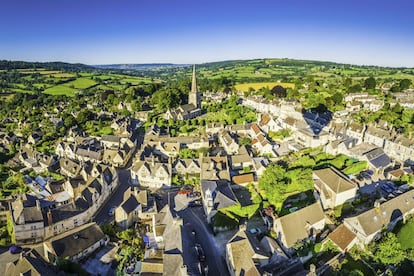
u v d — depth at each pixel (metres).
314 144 129.38
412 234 76.12
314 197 93.88
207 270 70.56
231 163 120.31
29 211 86.88
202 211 96.38
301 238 73.25
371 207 82.75
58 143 158.88
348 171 104.56
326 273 65.31
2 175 134.75
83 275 68.50
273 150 129.00
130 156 147.62
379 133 136.50
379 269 65.94
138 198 99.25
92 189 99.81
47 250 74.12
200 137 151.62
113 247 80.38
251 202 96.31
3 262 74.75
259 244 72.12
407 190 91.69
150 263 67.50
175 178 116.88
